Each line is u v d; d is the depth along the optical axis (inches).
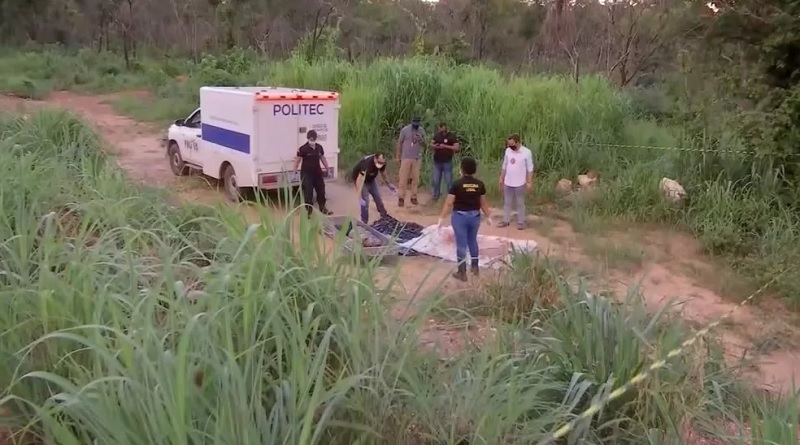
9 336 163.8
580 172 619.5
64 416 148.5
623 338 207.9
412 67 750.5
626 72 1189.1
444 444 155.1
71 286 171.9
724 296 390.6
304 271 182.5
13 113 532.1
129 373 131.6
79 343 162.9
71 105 1150.3
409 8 1985.7
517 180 501.0
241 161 536.4
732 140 543.8
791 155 497.7
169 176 637.3
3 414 155.1
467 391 167.5
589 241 464.4
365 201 490.0
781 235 453.7
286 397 141.8
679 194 526.6
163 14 2117.4
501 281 311.3
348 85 756.0
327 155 553.6
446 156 567.2
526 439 164.2
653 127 714.8
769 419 176.2
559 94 684.7
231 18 1797.5
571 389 187.8
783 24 491.2
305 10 1844.2
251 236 185.9
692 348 235.0
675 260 447.8
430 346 221.0
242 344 153.2
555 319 232.4
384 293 188.2
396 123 709.3
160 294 179.8
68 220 269.7
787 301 377.4
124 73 1593.3
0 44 1909.4
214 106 566.3
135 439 124.3
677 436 181.8
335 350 172.6
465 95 718.5
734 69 526.3
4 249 206.1
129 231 215.2
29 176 289.7
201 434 126.1
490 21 1728.6
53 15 2023.9
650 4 1147.9
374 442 150.1
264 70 1155.9
